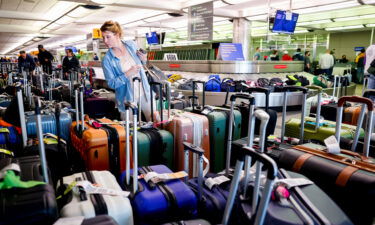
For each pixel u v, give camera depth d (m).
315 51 19.58
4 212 1.19
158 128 2.72
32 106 4.12
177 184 1.75
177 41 26.48
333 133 2.69
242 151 1.25
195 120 2.63
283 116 2.56
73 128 2.74
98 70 11.34
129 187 1.74
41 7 11.23
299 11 10.24
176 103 4.38
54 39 24.66
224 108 3.24
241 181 1.69
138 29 18.38
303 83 8.03
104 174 1.86
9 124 2.82
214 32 20.70
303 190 1.52
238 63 8.25
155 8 9.98
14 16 12.23
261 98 6.57
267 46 20.05
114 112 5.06
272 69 9.12
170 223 1.53
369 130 1.95
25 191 1.33
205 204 1.72
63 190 1.62
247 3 10.10
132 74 2.77
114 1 8.84
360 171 1.65
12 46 32.69
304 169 1.84
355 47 17.97
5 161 1.77
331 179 1.70
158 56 12.71
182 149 2.57
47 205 1.26
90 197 1.53
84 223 1.26
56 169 2.31
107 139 2.30
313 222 1.29
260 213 1.10
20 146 2.73
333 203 1.44
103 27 2.82
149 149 2.45
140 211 1.57
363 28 16.36
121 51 2.98
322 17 13.58
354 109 3.43
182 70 9.58
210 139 2.85
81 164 2.50
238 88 5.12
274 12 9.09
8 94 5.43
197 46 26.77
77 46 33.56
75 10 11.08
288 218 1.31
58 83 6.59
